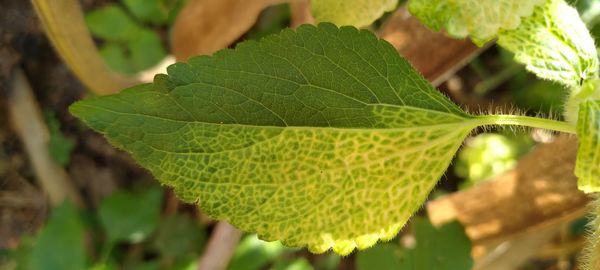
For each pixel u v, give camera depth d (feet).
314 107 0.36
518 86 0.91
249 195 0.37
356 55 0.35
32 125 0.94
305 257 0.93
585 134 0.35
